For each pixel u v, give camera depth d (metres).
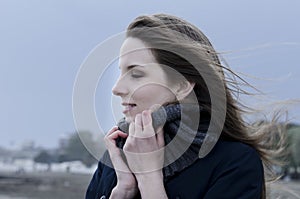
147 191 1.40
